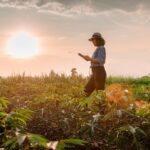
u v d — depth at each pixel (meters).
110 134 6.21
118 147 5.86
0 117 5.91
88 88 12.61
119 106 7.39
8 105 10.36
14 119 5.94
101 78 12.44
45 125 7.36
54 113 8.19
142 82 19.27
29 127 7.39
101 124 6.68
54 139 6.64
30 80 17.70
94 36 12.44
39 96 10.52
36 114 8.21
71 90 13.70
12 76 17.80
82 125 6.74
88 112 7.78
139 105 7.62
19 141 4.14
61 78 18.50
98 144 5.93
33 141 4.12
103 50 12.49
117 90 7.62
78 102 8.85
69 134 6.66
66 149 5.67
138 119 6.62
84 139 6.18
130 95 7.64
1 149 5.11
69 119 7.28
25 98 11.65
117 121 6.60
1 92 13.92
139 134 6.07
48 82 17.92
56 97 10.13
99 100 8.02
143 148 5.82
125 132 6.13
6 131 5.73
